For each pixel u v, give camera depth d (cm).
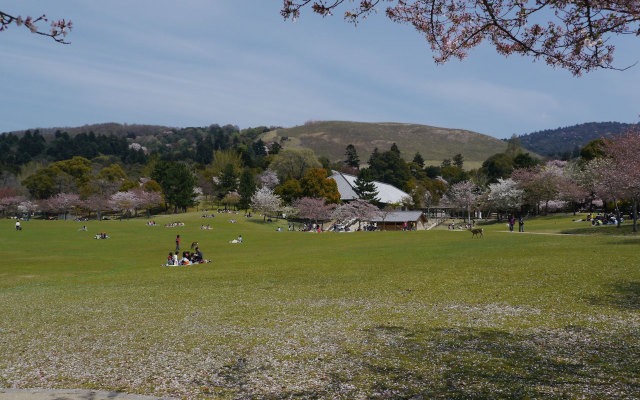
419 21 861
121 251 5447
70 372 1062
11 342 1396
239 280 2697
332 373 991
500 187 10594
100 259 4612
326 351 1166
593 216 7119
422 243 4750
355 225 11781
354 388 889
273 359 1117
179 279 2870
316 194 12206
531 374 917
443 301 1777
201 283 2644
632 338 1139
